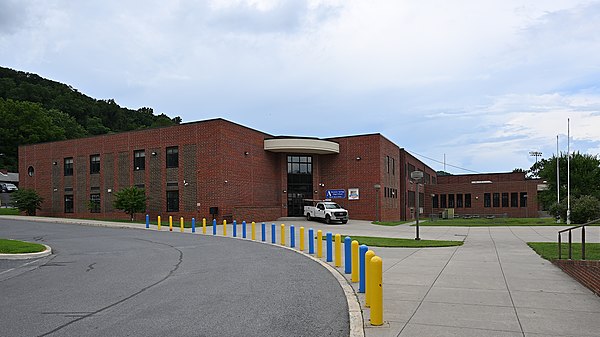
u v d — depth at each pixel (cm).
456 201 7306
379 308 669
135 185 4138
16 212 5138
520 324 662
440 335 615
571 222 3700
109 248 1853
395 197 5259
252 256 1570
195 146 3809
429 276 1087
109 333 644
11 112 8375
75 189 4538
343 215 3866
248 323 690
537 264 1270
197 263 1393
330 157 4688
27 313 770
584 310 742
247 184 4050
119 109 11981
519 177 8594
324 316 732
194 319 716
